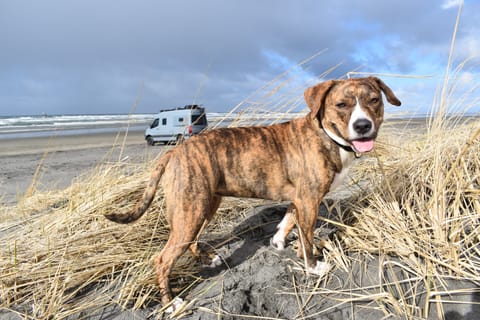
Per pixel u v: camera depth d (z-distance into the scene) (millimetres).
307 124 903
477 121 1217
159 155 1526
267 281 852
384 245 894
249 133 899
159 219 1074
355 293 784
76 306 776
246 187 885
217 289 830
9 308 780
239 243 1043
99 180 1347
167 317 750
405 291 767
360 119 792
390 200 1042
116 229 1019
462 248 835
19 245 978
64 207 1246
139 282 814
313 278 854
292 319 733
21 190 1901
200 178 806
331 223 1079
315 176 864
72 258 910
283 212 1207
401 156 1371
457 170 996
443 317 688
